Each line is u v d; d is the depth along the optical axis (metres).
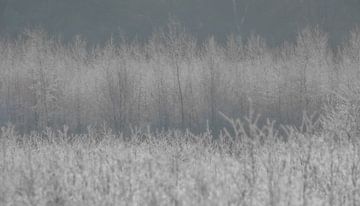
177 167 35.16
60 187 30.33
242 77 161.75
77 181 32.94
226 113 155.25
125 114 155.25
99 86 158.12
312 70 159.25
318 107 152.25
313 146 36.75
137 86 158.62
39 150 47.53
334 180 31.81
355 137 45.47
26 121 154.25
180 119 155.00
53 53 190.50
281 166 33.53
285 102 155.50
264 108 156.00
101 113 155.62
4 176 34.88
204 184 28.61
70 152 43.56
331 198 28.55
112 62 165.12
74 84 158.12
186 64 169.50
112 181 31.83
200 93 159.50
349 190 30.38
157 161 36.25
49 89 157.62
